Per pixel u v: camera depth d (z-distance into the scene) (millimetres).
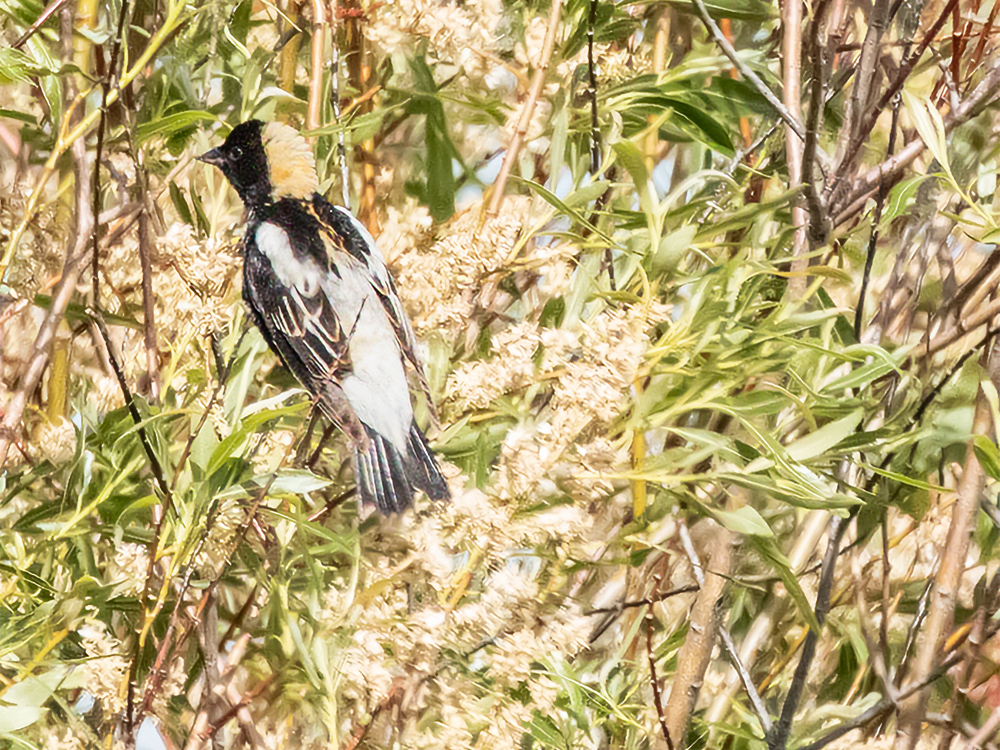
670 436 9539
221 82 9648
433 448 8203
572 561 8273
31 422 8938
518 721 6906
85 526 7934
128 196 9055
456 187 10312
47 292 9156
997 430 7684
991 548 9492
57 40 8555
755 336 7730
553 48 9359
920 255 9219
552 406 8164
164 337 7750
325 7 8914
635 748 8328
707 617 7902
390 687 7055
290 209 8562
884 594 8297
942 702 9508
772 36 10227
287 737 8281
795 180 8117
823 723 9125
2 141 9398
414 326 8219
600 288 8734
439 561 7227
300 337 8227
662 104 9398
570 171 9414
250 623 8508
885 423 8211
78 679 7066
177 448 7773
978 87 8438
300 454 8055
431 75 9742
